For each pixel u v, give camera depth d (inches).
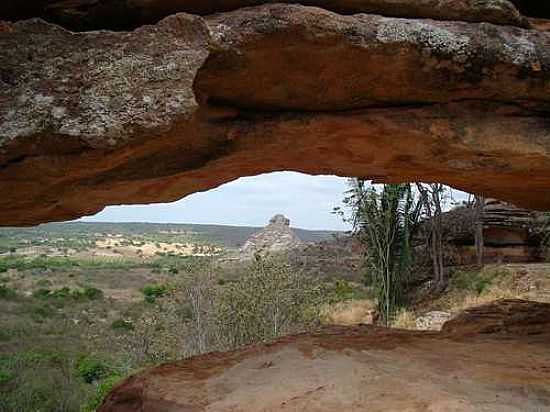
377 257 853.2
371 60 173.5
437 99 192.4
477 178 223.1
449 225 987.3
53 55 145.9
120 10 163.0
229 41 159.0
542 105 194.5
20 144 141.2
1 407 567.5
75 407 575.5
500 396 168.4
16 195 161.5
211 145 188.4
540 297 713.0
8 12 162.9
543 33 185.2
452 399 159.9
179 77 148.9
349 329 268.5
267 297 624.7
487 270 854.5
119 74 146.6
